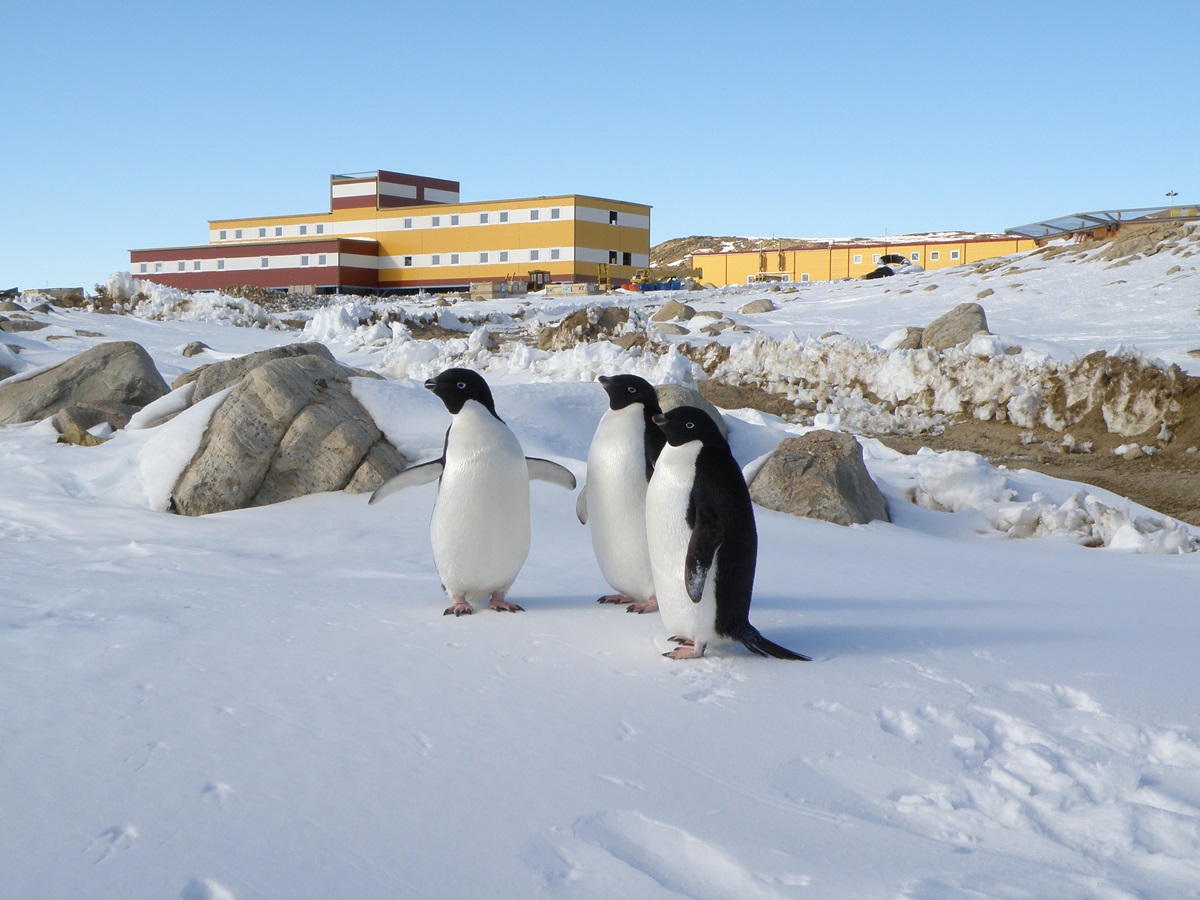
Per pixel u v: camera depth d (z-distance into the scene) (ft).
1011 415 63.67
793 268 252.62
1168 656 15.75
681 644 16.10
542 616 18.20
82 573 21.45
